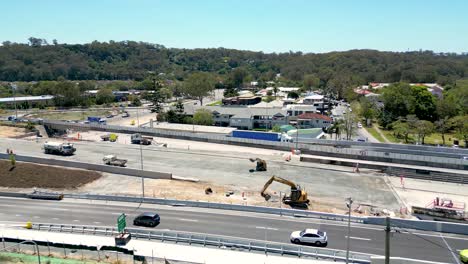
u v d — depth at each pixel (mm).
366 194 54906
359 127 114438
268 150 82500
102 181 60531
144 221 43000
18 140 88375
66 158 72062
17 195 54219
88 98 174625
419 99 115062
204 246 37156
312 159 72125
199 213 46812
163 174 61812
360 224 43219
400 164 69000
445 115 110250
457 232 40844
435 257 35125
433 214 45500
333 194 54656
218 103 172000
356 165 69125
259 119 120750
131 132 102188
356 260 33344
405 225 42000
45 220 45312
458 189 58281
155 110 144250
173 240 38375
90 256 35125
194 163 70625
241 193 54375
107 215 46625
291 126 110875
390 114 116562
